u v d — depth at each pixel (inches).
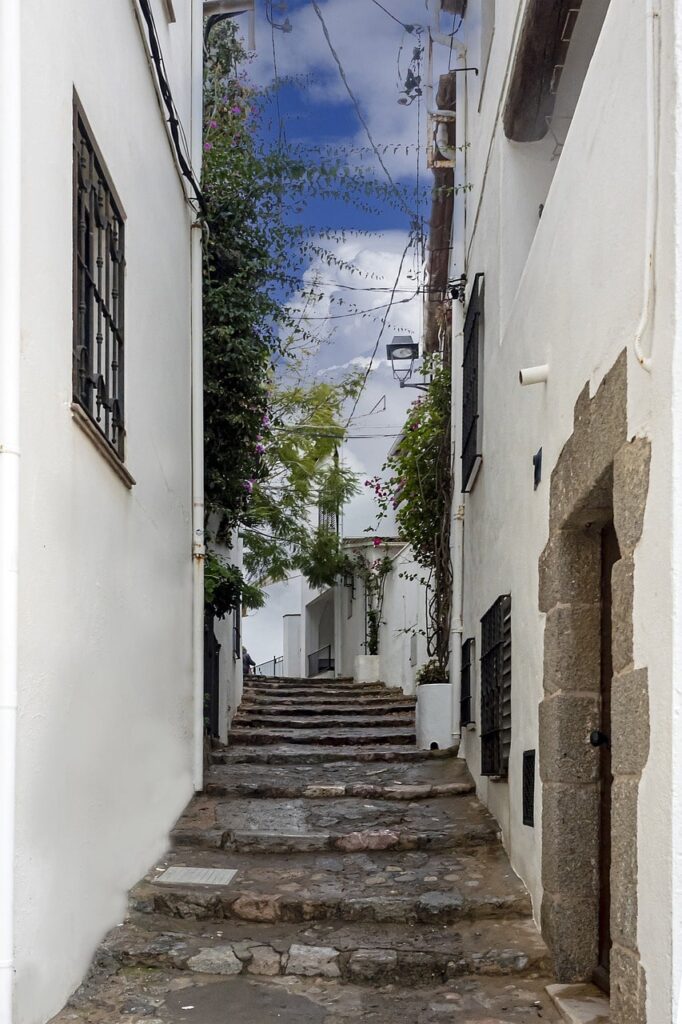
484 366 286.8
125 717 191.8
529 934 186.1
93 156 171.8
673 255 108.8
